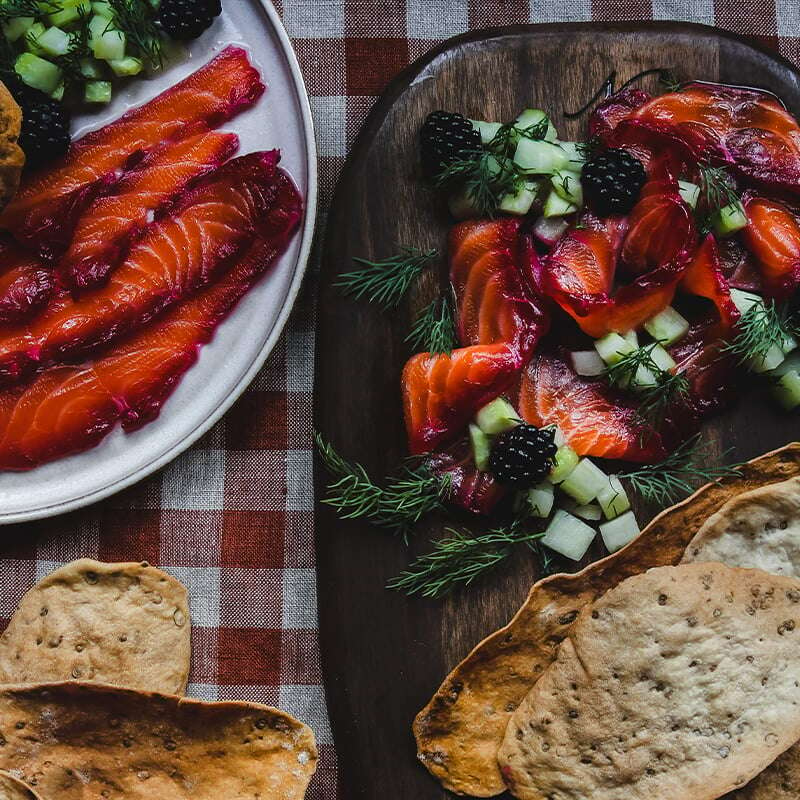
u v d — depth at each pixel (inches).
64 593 28.9
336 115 29.8
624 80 29.2
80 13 28.6
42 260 28.9
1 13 28.4
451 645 28.7
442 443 28.7
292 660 29.4
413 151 28.9
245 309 29.2
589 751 27.5
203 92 29.2
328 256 28.7
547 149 28.3
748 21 30.1
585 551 28.8
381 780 28.5
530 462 27.9
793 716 27.3
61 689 27.8
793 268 28.6
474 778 28.1
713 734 27.4
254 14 29.1
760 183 28.8
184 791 28.1
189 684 29.4
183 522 29.5
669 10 30.1
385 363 28.7
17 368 28.7
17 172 27.7
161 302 29.0
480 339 28.6
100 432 29.0
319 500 28.7
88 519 29.5
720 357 28.7
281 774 28.1
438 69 29.0
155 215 29.1
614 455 28.5
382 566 28.6
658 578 27.5
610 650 27.5
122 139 29.1
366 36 29.9
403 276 28.6
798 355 28.9
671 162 28.7
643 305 28.4
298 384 29.7
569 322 28.9
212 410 29.0
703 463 28.9
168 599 29.0
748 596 27.6
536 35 29.1
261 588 29.5
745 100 29.0
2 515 28.8
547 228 28.8
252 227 29.0
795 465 28.4
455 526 28.7
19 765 28.0
